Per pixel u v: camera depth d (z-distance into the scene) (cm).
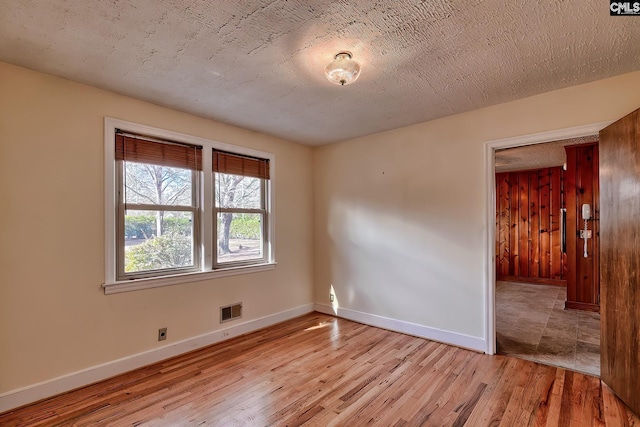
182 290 310
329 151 445
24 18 171
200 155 331
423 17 172
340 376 261
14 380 218
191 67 227
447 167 334
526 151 490
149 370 273
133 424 200
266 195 402
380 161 389
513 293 572
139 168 288
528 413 208
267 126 363
